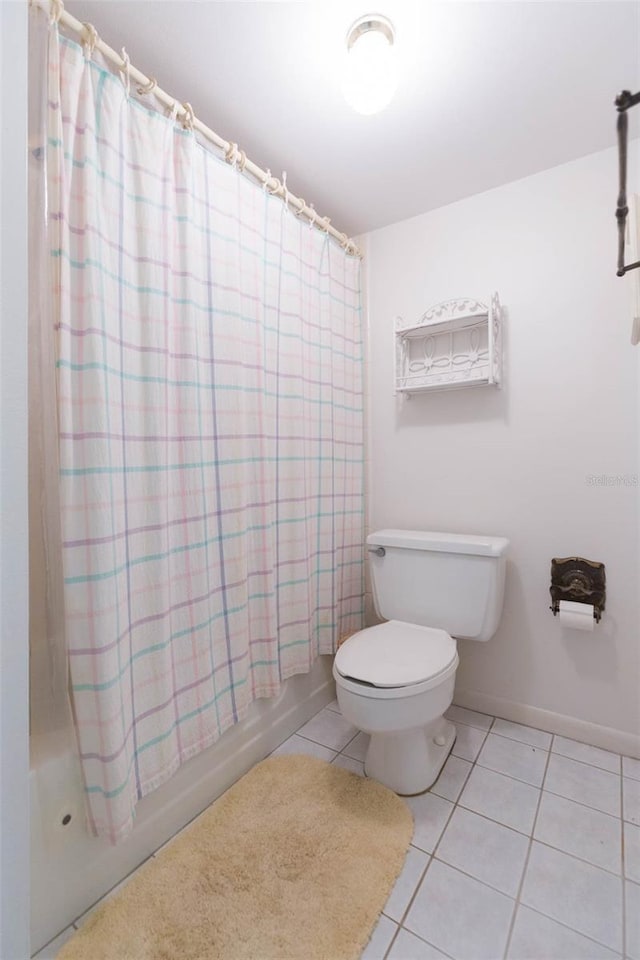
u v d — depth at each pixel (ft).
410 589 5.32
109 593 3.00
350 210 5.87
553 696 5.20
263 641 4.69
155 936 2.95
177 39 3.37
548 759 4.74
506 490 5.45
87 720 2.99
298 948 2.86
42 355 2.85
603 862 3.48
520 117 4.24
